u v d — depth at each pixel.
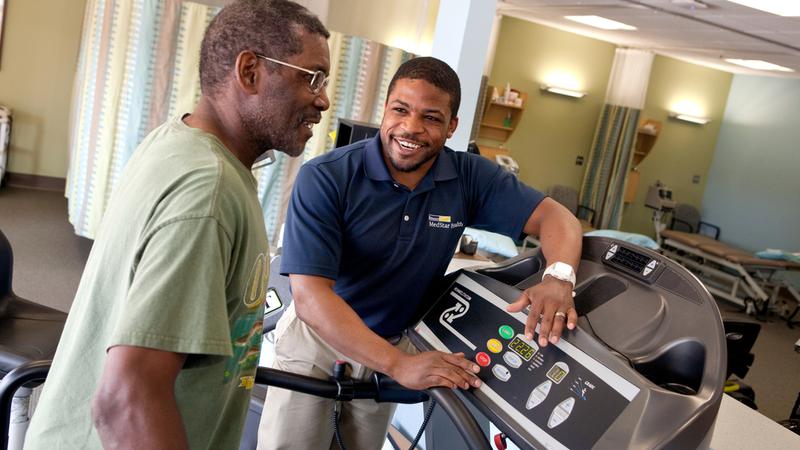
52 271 4.40
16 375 1.20
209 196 0.86
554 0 6.30
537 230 1.52
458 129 3.04
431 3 5.34
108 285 0.91
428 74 1.33
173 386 0.83
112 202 0.97
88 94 4.56
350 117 4.92
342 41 4.76
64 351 1.00
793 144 9.25
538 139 8.90
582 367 1.07
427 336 1.28
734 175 9.97
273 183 4.75
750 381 5.32
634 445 0.93
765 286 8.22
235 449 1.11
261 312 1.05
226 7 0.98
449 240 1.49
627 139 8.85
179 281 0.82
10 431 1.67
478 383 1.12
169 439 0.80
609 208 9.03
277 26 0.94
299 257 1.33
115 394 0.79
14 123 6.19
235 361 1.00
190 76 4.43
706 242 8.55
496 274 1.46
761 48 6.93
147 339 0.80
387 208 1.40
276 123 0.98
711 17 5.77
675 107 9.76
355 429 1.71
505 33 8.26
